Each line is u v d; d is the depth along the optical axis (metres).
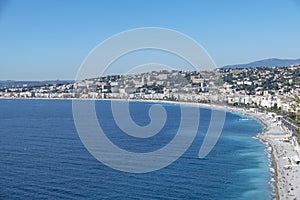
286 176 112.69
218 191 98.12
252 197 93.94
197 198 92.00
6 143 166.75
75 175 109.62
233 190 99.19
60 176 108.38
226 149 154.62
